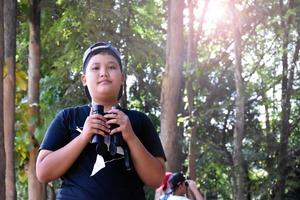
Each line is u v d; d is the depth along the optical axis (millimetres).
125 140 2443
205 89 13711
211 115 13492
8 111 7676
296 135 14805
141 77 16547
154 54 13992
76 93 13703
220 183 15336
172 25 10297
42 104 11508
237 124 11961
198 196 6160
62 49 13719
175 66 10227
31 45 10102
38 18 10133
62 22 12469
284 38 12578
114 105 2617
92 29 12656
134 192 2479
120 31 13180
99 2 12398
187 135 12305
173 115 10133
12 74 7715
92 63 2590
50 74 14133
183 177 5973
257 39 13688
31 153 8992
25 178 9273
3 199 4418
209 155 13867
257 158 13602
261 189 14070
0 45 4680
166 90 10219
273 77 14414
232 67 13695
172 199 5777
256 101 14500
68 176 2465
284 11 12906
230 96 13828
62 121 2588
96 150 2439
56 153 2439
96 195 2395
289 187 14273
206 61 13180
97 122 2408
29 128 9062
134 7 13969
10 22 7754
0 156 4441
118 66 2611
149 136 2674
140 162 2455
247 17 13078
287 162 14000
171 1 10375
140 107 17141
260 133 14453
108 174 2424
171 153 10047
